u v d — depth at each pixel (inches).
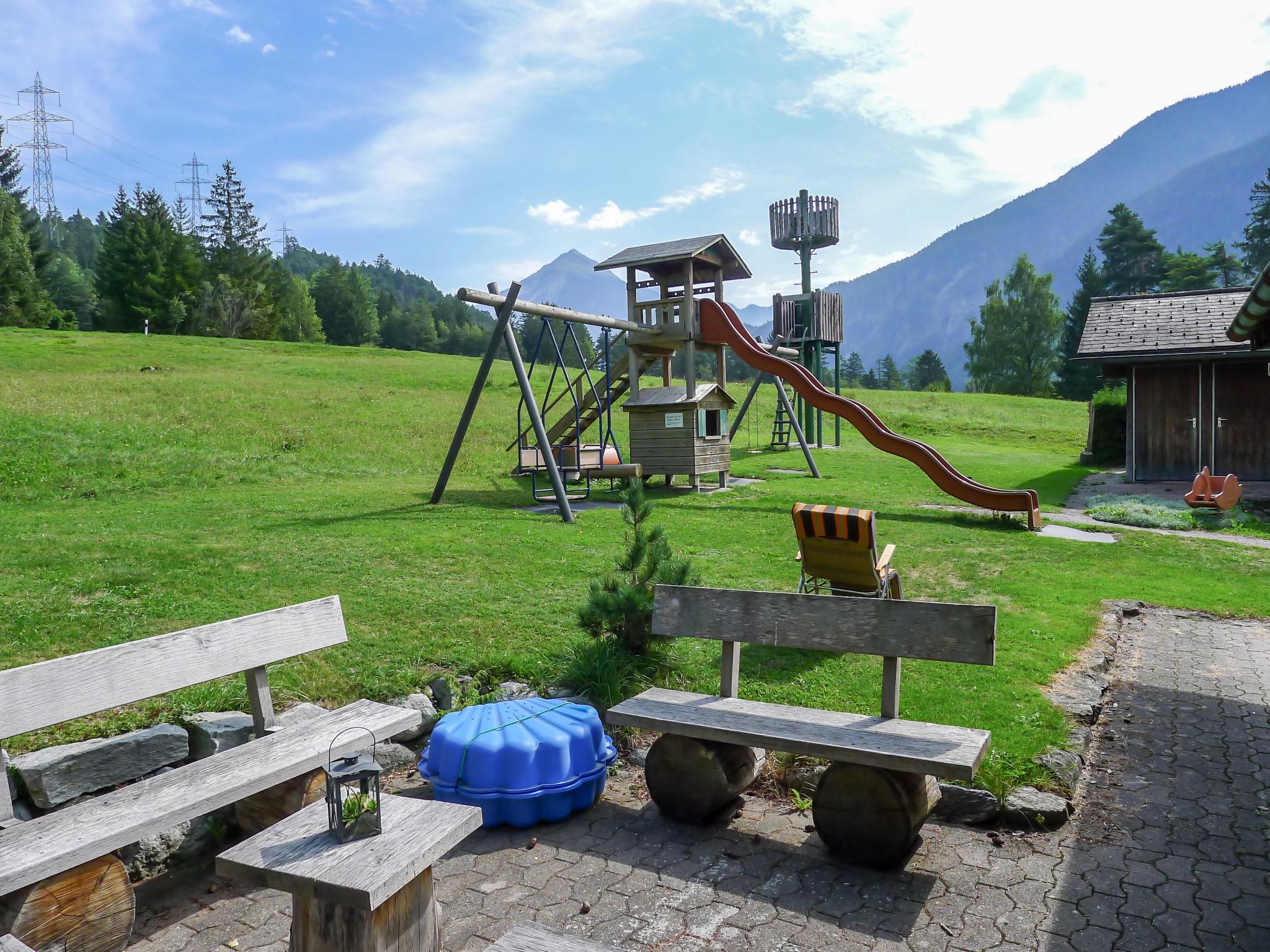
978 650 165.5
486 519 484.7
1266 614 342.3
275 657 186.9
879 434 603.8
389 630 260.4
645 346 700.7
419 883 124.5
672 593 199.3
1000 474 833.5
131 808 141.0
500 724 189.0
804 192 1104.2
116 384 919.0
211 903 152.6
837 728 168.6
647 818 183.9
